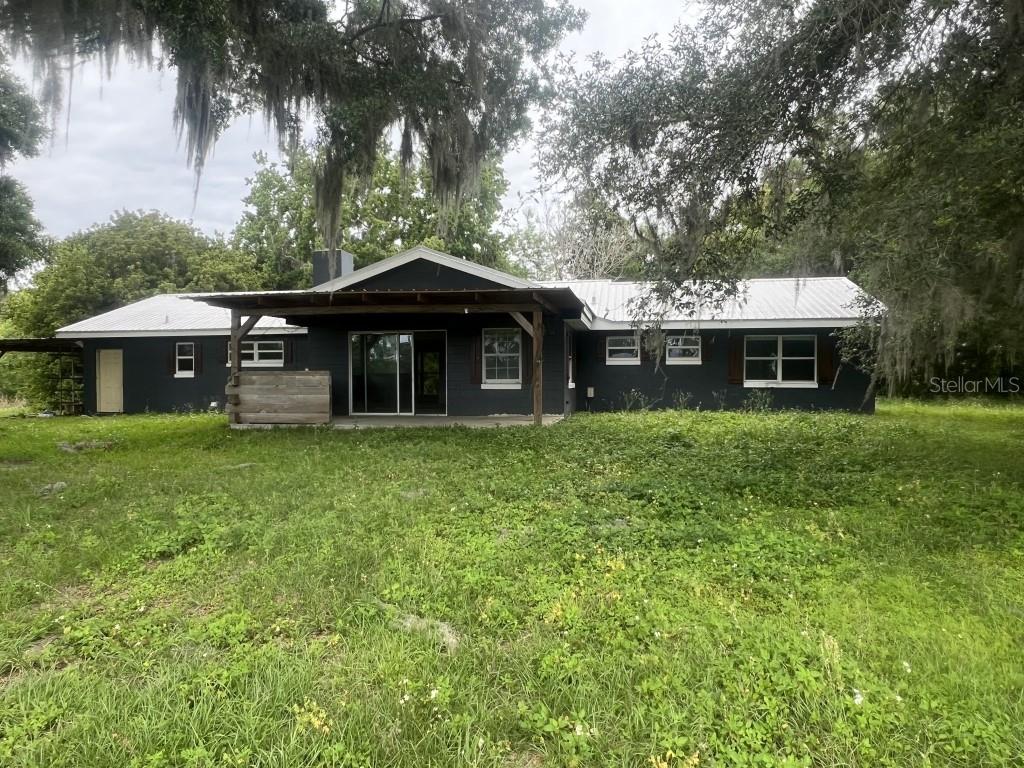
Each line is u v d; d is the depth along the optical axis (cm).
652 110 725
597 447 962
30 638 337
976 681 275
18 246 1712
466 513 566
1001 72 612
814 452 900
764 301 1723
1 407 2727
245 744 238
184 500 642
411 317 1484
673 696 263
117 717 256
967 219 641
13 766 229
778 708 255
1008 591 384
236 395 1330
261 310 1297
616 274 2994
